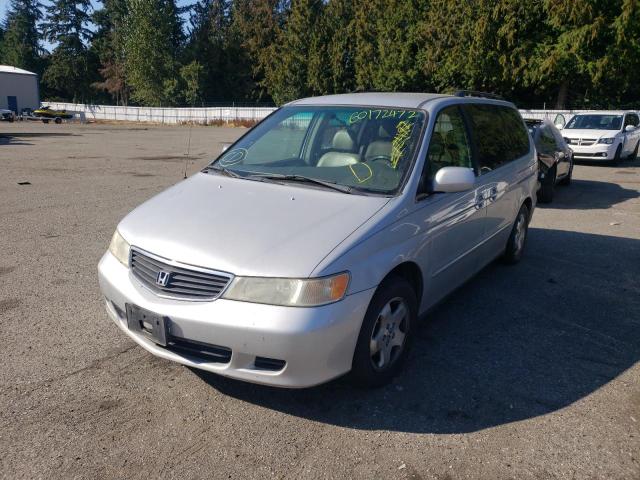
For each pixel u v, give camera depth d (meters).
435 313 4.68
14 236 6.88
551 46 30.59
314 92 49.41
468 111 4.68
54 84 80.25
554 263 6.18
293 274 2.82
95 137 28.20
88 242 6.63
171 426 3.01
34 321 4.30
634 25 27.03
